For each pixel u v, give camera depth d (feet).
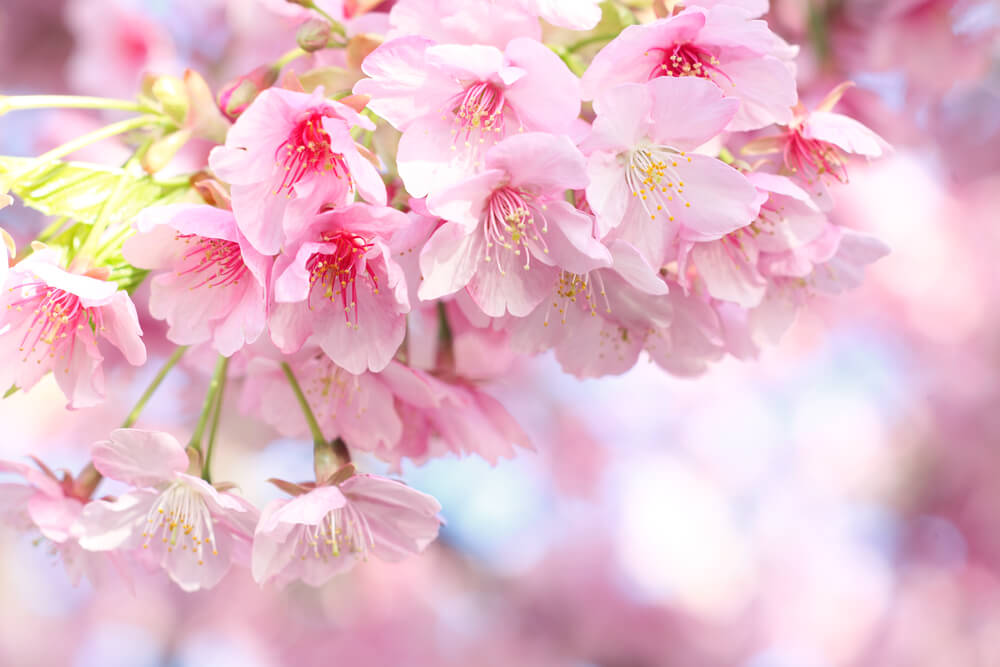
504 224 1.61
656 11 1.64
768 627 3.48
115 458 1.68
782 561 3.53
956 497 3.57
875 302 3.34
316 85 1.65
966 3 2.13
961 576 3.57
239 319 1.62
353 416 1.75
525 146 1.59
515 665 3.49
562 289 1.69
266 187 1.60
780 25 2.06
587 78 1.62
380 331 1.63
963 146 3.08
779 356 3.53
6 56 2.69
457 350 1.79
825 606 3.50
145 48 2.30
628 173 1.62
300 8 1.73
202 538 1.70
